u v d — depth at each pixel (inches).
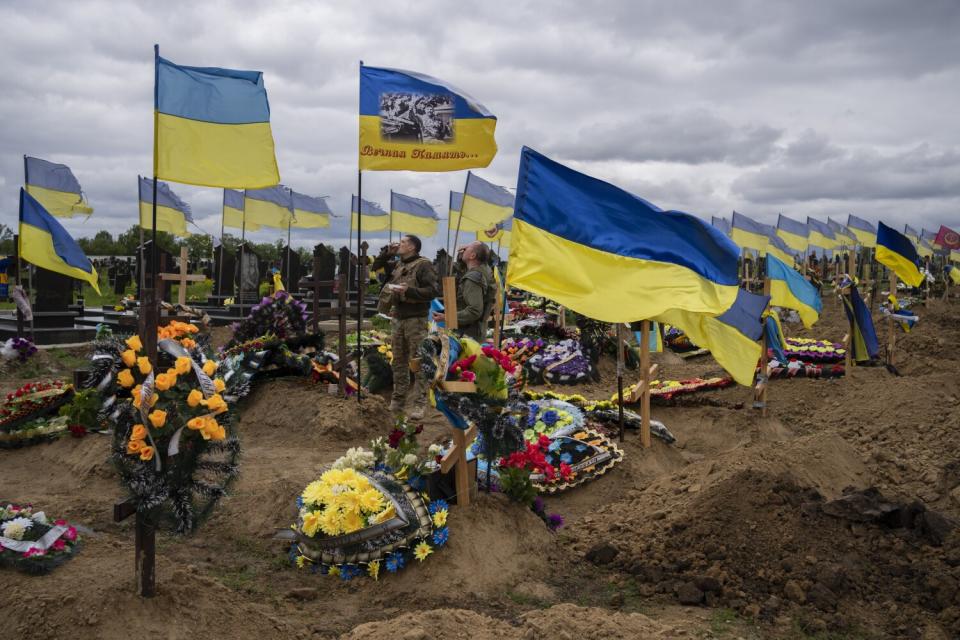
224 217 1015.6
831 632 200.4
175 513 172.1
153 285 176.9
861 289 1454.2
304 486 272.5
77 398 347.3
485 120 362.0
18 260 669.9
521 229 306.5
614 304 303.0
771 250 1328.7
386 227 1322.6
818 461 311.7
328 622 194.1
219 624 172.6
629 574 235.6
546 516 263.9
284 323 436.8
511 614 203.8
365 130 362.9
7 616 160.1
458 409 233.9
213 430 172.6
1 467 338.0
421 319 389.1
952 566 226.8
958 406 451.2
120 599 165.5
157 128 283.3
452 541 227.9
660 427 385.7
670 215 307.7
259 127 308.7
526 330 649.0
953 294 1699.1
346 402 400.2
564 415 353.7
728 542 239.9
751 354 394.9
